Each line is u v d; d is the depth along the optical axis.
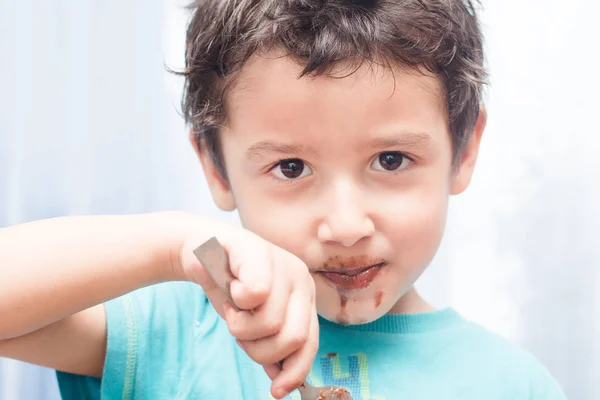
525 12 1.63
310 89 0.71
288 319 0.59
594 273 1.63
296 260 0.62
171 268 0.67
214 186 0.86
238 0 0.79
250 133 0.75
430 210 0.76
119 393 0.81
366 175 0.74
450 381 0.83
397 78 0.72
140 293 0.86
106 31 1.61
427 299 1.65
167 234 0.67
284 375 0.59
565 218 1.64
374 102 0.71
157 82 1.62
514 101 1.64
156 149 1.62
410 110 0.73
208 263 0.57
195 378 0.83
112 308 0.83
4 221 1.58
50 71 1.60
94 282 0.67
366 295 0.77
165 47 1.62
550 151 1.63
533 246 1.63
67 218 0.71
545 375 0.87
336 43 0.72
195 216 0.70
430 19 0.77
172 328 0.85
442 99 0.77
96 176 1.60
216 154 0.83
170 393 0.82
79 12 1.61
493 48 1.64
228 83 0.77
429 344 0.86
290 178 0.75
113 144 1.61
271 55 0.73
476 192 1.65
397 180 0.75
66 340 0.77
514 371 0.85
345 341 0.84
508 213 1.64
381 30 0.73
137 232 0.68
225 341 0.85
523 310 1.64
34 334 0.74
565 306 1.64
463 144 0.84
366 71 0.71
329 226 0.72
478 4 0.97
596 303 1.63
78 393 0.82
